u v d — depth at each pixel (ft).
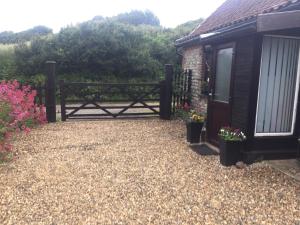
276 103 16.42
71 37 52.75
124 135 22.67
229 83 17.83
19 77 50.49
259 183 13.12
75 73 51.96
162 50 58.44
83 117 30.17
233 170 14.80
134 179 13.46
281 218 10.14
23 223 9.48
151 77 54.80
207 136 20.53
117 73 53.57
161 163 15.85
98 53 51.80
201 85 26.35
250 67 15.19
